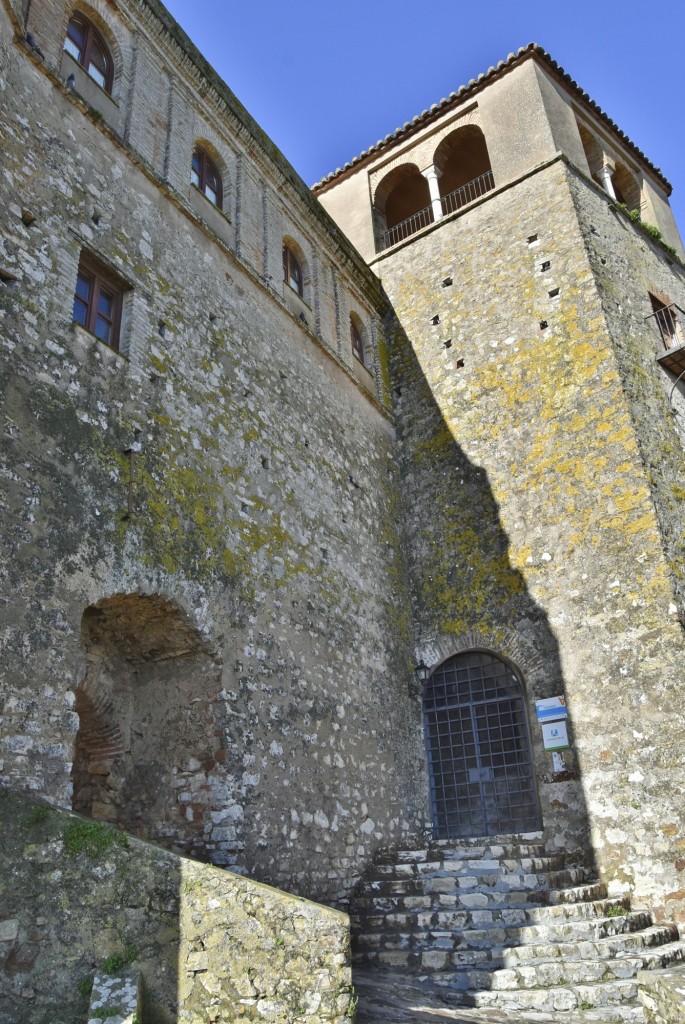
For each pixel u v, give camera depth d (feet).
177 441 32.99
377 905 33.81
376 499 48.98
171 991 19.17
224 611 32.58
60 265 29.71
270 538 37.29
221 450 35.73
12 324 26.68
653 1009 22.06
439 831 43.88
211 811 29.35
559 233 52.70
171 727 31.35
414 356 56.29
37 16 32.65
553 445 46.83
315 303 49.98
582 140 65.05
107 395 29.99
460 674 46.47
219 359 37.83
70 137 32.37
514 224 55.36
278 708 34.04
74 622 25.58
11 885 19.38
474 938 29.55
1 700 22.48
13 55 30.40
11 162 28.76
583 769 39.34
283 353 43.98
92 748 31.48
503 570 46.06
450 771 44.88
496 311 53.31
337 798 36.14
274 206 48.19
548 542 44.86
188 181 40.37
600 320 48.03
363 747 39.50
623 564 41.57
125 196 34.78
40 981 18.75
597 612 41.60
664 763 37.11
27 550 24.71
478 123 62.49
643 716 38.42
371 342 56.18
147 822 30.37
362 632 42.75
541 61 61.41
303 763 34.50
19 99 30.09
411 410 54.60
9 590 23.76
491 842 39.70
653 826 36.47
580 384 47.21
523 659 43.42
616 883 36.52
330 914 19.62
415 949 29.73
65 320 29.09
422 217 72.28
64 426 27.55
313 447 43.83
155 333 33.83
